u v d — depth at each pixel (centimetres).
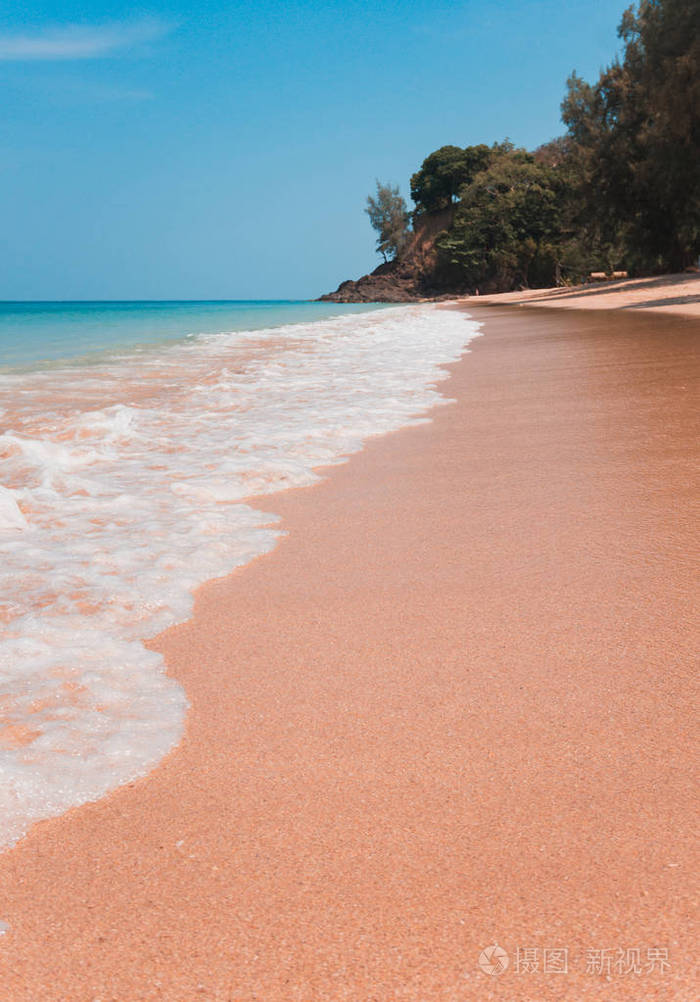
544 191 7069
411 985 118
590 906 131
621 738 180
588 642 229
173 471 477
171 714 203
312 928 130
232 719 199
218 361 1305
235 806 165
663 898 132
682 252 4147
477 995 115
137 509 395
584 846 146
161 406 758
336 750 183
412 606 262
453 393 766
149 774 177
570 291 4566
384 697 205
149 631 253
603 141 3975
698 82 2694
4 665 229
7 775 176
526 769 171
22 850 154
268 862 147
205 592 286
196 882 142
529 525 340
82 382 1004
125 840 155
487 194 7569
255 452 527
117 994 118
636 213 4150
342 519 368
